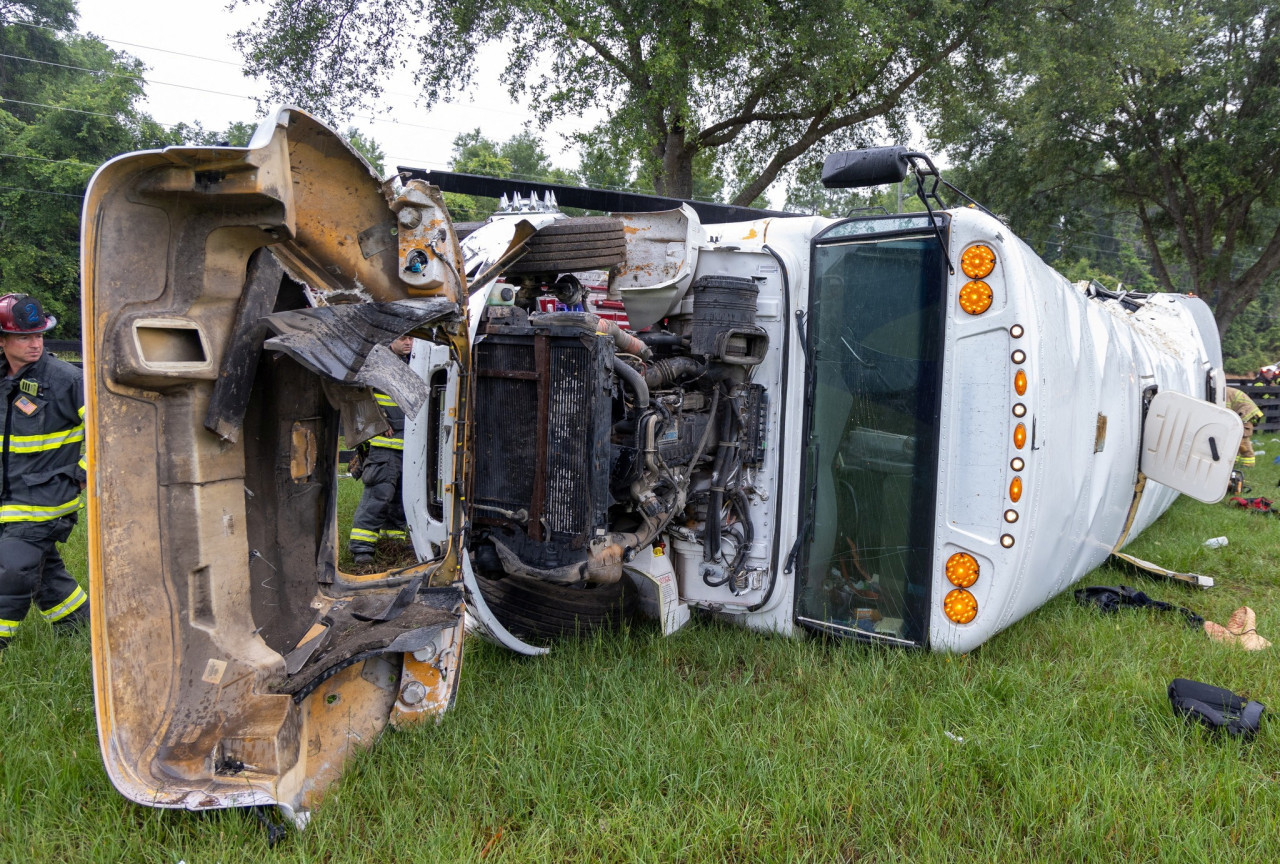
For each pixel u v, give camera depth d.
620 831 2.58
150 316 2.43
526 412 3.58
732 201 16.75
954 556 3.95
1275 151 21.03
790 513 4.33
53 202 29.42
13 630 3.72
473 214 26.38
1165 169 22.94
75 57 39.88
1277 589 5.96
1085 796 2.78
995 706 3.50
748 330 4.02
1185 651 4.25
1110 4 16.88
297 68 15.48
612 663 3.88
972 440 3.90
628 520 4.05
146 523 2.50
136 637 2.47
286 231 2.60
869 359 4.13
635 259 4.23
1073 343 4.49
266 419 2.97
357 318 2.67
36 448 3.73
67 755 2.77
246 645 2.72
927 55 15.43
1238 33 21.58
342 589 3.28
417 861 2.37
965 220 3.86
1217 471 5.86
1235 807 2.79
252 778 2.48
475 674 3.70
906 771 2.95
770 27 13.52
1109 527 5.71
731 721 3.33
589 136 14.91
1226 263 22.92
